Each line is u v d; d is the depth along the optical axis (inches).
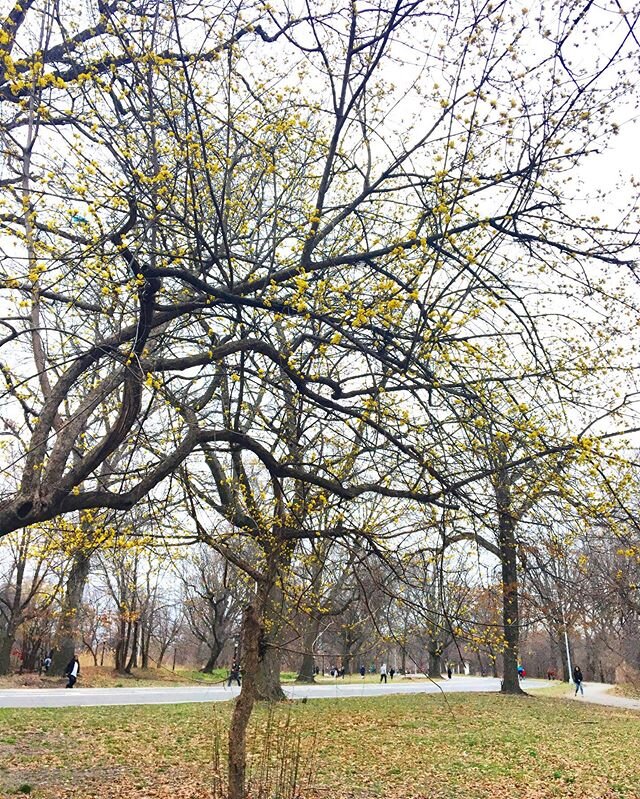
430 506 270.8
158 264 271.7
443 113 226.1
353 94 237.3
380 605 304.8
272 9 222.7
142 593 1246.3
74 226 242.4
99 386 260.4
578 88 190.4
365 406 235.0
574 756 503.5
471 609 305.4
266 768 307.6
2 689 903.1
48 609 1078.4
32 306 217.2
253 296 278.4
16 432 287.1
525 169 224.8
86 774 385.1
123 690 936.3
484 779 424.2
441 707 738.2
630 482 222.8
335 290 221.8
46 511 233.8
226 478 383.9
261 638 283.3
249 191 308.7
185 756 433.4
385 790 380.2
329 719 614.5
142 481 260.4
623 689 1245.1
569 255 237.3
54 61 260.7
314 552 309.0
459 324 241.1
